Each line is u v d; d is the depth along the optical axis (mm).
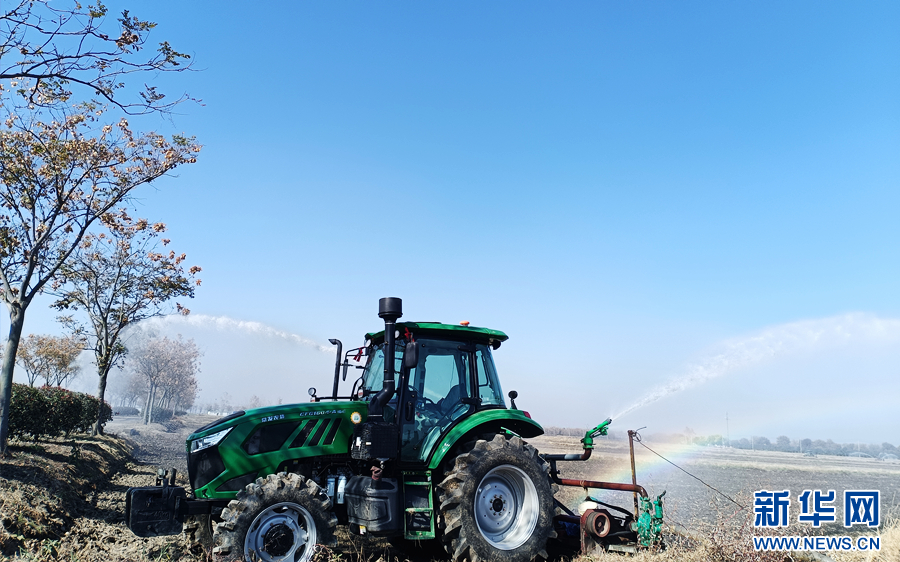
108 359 21844
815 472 24188
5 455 10734
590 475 17703
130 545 7234
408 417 6656
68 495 9633
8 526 6738
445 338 7254
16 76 7863
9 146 11781
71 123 12445
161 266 19609
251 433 6332
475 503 6352
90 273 19344
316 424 6578
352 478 6457
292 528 5797
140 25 7840
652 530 6676
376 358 7492
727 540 6199
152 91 8320
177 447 30125
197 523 6648
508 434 7004
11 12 7336
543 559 6648
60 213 12750
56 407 16312
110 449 19156
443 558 6902
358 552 6777
